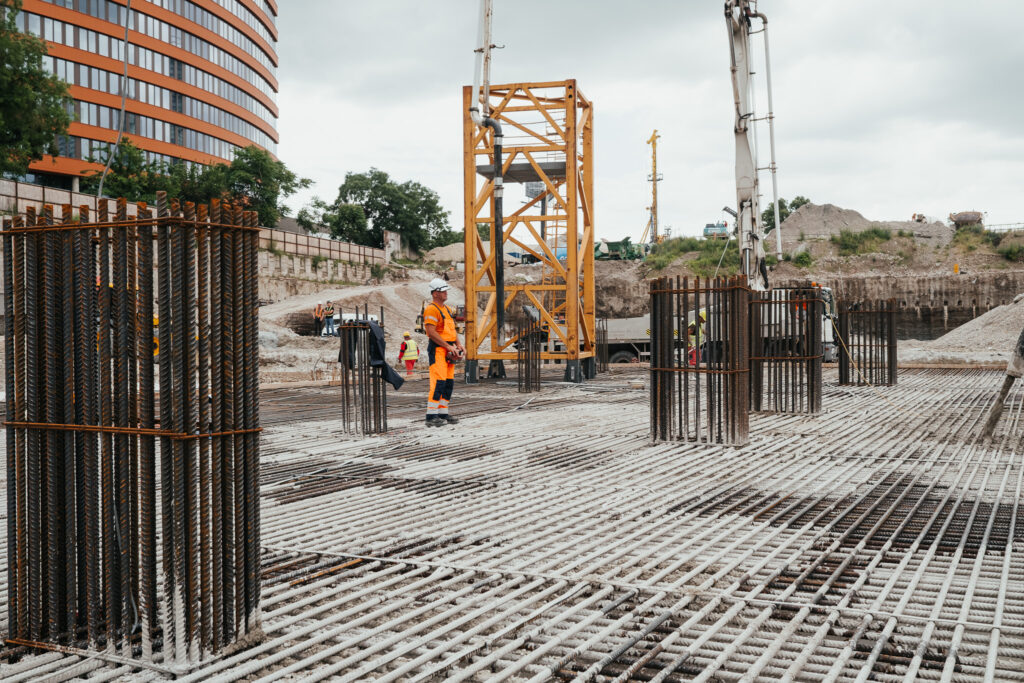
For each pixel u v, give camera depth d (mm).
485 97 17062
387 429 9867
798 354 12117
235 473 3049
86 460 3018
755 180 12852
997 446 8211
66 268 3088
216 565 2969
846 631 3223
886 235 49844
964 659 2902
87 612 3143
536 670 2902
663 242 52688
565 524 5125
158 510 4844
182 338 2881
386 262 54250
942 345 28812
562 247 26328
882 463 7316
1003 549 4418
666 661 2965
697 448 8305
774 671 2857
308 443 8898
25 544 3148
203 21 58438
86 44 49812
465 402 13992
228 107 61594
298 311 34688
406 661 3021
